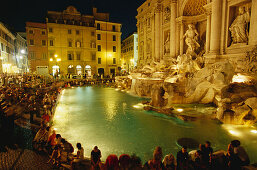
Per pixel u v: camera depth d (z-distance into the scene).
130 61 66.25
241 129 10.70
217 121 12.05
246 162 5.90
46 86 28.16
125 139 9.77
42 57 52.97
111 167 5.43
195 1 26.11
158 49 33.81
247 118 11.16
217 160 6.19
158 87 17.39
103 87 38.69
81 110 16.64
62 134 10.54
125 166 5.27
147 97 23.41
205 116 12.94
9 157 7.02
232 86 12.31
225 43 19.69
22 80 29.61
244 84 12.16
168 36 31.83
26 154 7.43
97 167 5.86
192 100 17.33
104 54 59.44
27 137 9.12
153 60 32.28
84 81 45.44
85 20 57.38
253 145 8.74
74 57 55.56
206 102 17.16
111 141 9.52
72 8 55.53
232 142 6.11
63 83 39.94
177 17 28.16
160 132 10.66
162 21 33.16
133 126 11.82
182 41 27.58
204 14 25.86
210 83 15.31
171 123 12.21
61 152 6.75
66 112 15.91
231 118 11.50
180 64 20.66
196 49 25.73
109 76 55.56
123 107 17.64
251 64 14.50
